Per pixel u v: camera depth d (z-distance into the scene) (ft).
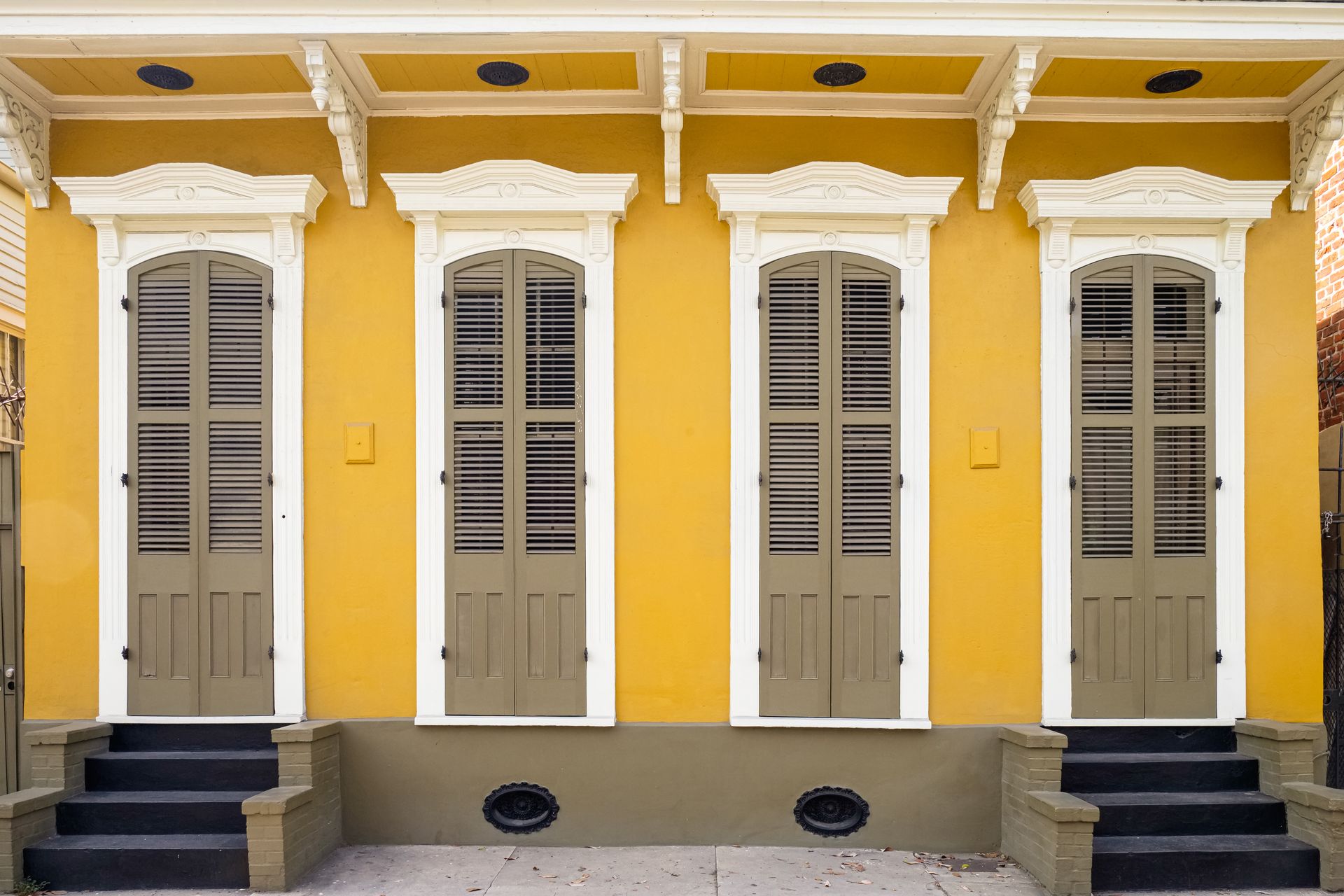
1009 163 17.28
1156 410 16.94
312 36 14.58
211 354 16.89
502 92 16.83
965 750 16.57
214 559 16.72
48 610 16.84
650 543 16.83
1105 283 17.03
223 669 16.65
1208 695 16.71
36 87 16.29
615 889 14.52
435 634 16.62
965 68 15.76
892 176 16.47
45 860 14.62
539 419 16.80
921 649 16.57
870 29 14.56
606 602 16.60
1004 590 16.84
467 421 16.80
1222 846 14.94
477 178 16.51
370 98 16.80
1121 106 17.07
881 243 16.96
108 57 15.25
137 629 16.69
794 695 16.56
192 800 15.55
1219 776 16.21
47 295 17.02
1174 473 16.93
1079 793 16.10
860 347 16.87
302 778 15.35
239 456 16.85
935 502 16.90
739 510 16.70
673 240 17.10
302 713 16.61
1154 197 16.66
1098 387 16.96
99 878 14.64
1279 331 17.17
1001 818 16.47
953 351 17.06
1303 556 16.97
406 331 17.03
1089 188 16.53
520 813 16.63
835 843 16.47
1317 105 16.49
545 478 16.76
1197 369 16.99
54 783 15.52
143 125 17.21
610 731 16.60
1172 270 17.04
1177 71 15.81
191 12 14.46
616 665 16.70
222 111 17.13
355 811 16.57
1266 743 16.05
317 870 15.31
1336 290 20.48
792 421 16.80
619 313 17.02
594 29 14.56
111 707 16.58
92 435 17.01
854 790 16.52
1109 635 16.74
